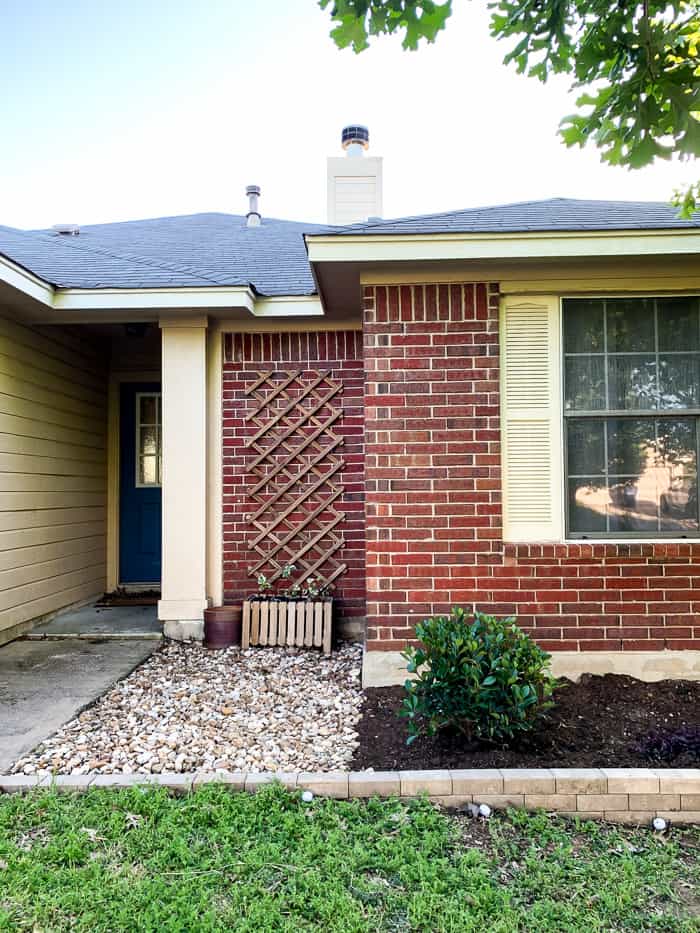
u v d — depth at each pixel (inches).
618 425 178.1
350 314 233.1
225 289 215.8
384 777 115.4
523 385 178.4
